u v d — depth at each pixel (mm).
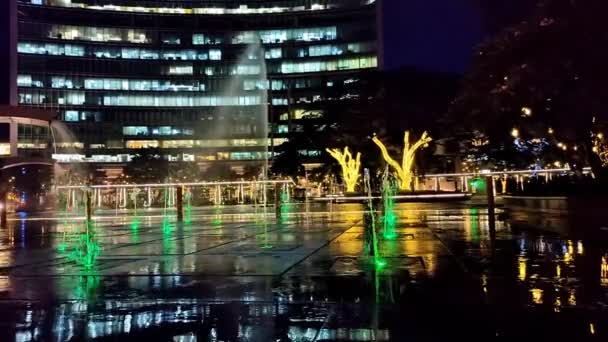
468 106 31625
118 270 11117
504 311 6820
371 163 79500
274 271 10508
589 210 23703
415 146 63625
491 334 5848
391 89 78625
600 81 24266
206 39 164000
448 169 80875
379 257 12094
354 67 160625
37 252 15273
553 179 38281
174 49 162250
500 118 30078
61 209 89250
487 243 14547
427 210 39406
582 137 28062
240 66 164375
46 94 148000
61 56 149875
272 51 164750
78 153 149875
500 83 28672
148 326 6520
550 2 25641
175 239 18750
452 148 75188
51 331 6379
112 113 155500
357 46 160875
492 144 43594
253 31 165000
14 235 23344
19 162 79375
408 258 11844
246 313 7051
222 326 6434
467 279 9086
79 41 152125
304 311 7086
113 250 15172
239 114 163750
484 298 7602
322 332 6070
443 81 77562
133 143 157250
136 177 138000
